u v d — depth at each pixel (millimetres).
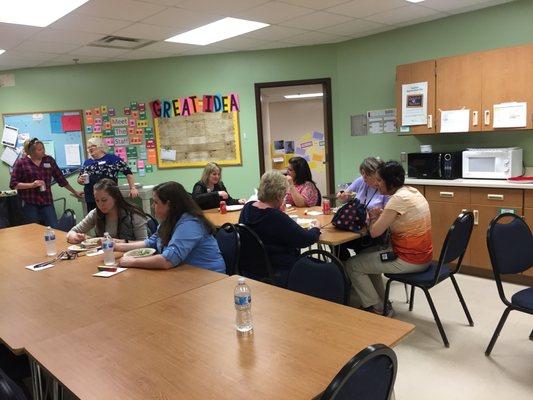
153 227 3588
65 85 6023
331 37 5262
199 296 1927
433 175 4336
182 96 5965
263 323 1602
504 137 4340
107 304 1888
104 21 4012
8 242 3316
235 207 4242
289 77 5750
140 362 1363
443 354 2670
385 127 5332
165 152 6086
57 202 6242
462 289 3736
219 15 4035
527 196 3705
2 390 1163
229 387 1203
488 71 4000
